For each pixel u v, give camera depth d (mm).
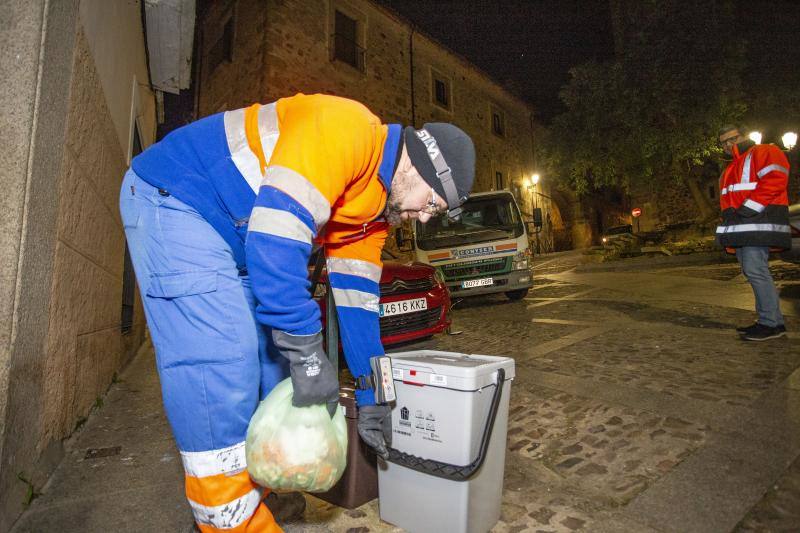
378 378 1585
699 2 14891
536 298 8703
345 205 1372
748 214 3910
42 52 1900
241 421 1266
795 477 1850
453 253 8180
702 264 10867
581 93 15547
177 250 1254
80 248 2857
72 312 2686
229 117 1359
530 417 2750
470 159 1402
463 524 1565
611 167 15320
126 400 3473
